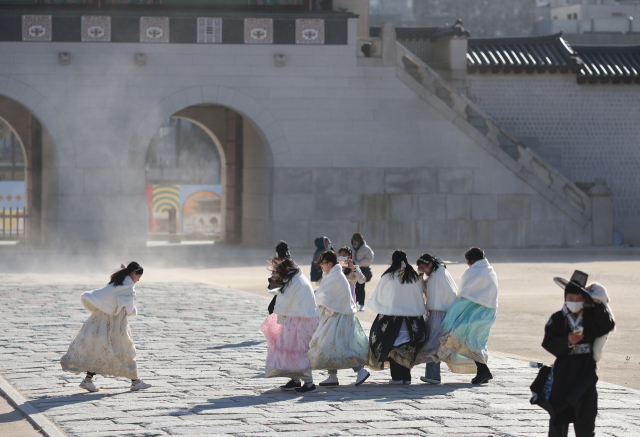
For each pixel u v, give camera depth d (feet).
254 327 70.28
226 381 48.52
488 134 175.63
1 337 63.26
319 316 47.65
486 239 172.96
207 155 339.57
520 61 195.11
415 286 49.42
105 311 45.16
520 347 64.08
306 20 166.71
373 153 169.27
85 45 160.04
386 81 169.17
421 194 170.91
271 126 166.40
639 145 200.85
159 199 247.91
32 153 177.06
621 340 67.51
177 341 62.80
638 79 197.36
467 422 37.68
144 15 161.58
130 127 161.89
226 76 164.86
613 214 199.21
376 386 49.08
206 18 163.84
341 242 168.45
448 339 48.91
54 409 40.42
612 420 38.34
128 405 41.39
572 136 198.70
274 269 47.98
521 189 173.88
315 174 167.73
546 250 167.84
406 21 300.81
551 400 31.94
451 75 194.18
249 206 183.11
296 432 35.50
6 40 157.99
